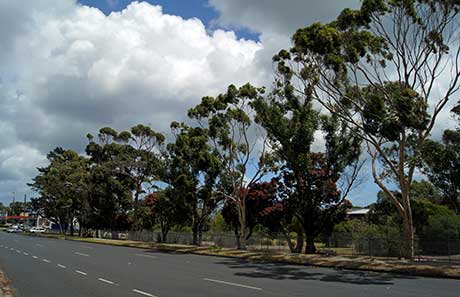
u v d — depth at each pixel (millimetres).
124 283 15812
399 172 25703
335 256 28656
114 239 60469
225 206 43938
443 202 41000
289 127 32344
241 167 38344
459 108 26484
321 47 23281
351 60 24281
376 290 14539
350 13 23844
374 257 27578
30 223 145125
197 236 45156
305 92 28719
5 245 41156
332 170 33719
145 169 60156
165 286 15078
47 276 17906
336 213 34062
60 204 74312
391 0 23297
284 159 33875
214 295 13117
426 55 24406
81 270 20312
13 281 16344
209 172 38594
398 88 25969
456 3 22844
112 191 61562
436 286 15766
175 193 43812
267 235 40094
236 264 24812
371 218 38750
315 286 15414
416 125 21984
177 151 42500
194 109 37562
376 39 24391
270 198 38344
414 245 26203
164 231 53219
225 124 37062
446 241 25781
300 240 35094
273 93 32438
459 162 27344
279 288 14750
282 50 27062
